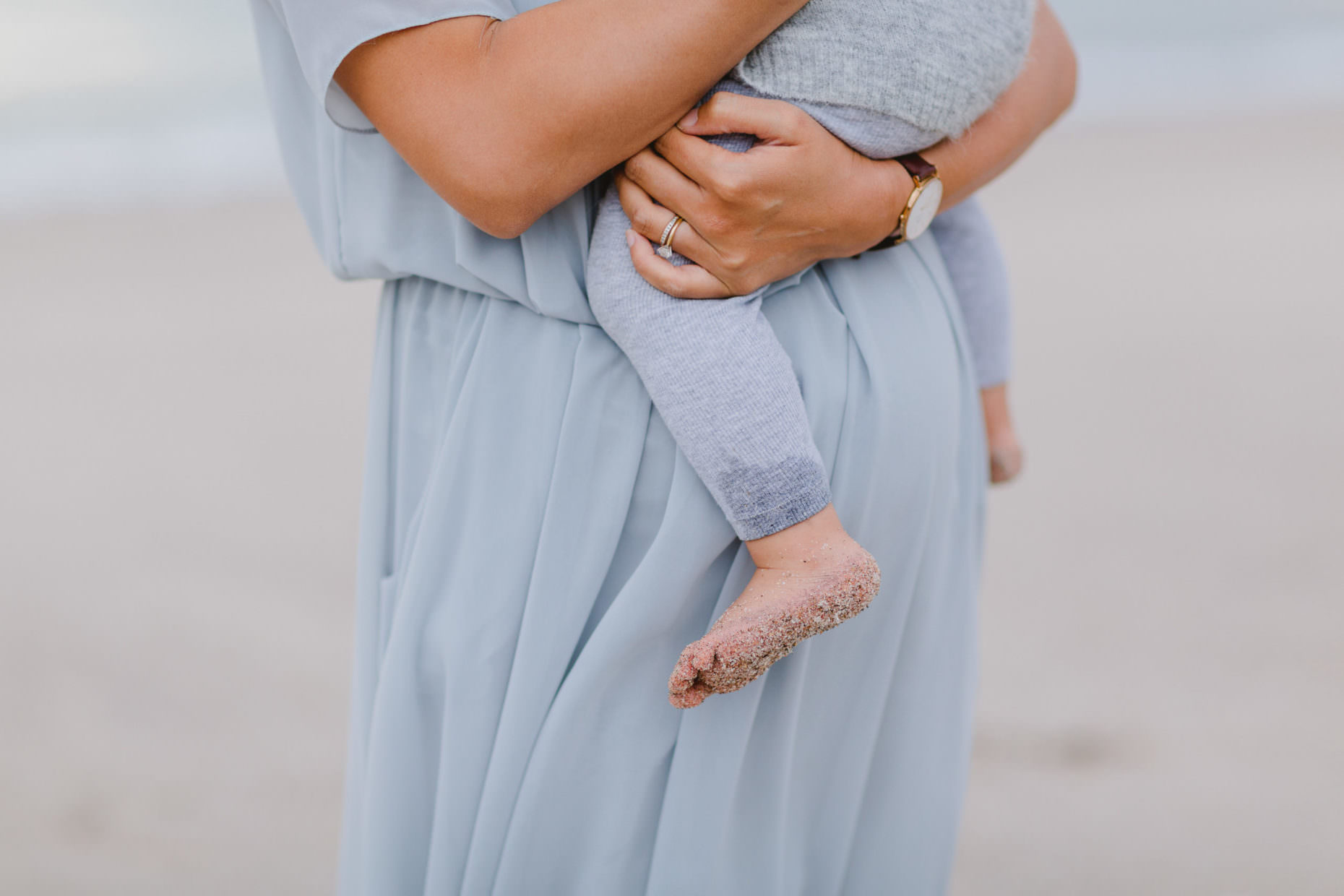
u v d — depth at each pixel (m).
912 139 1.19
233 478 4.41
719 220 1.11
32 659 3.18
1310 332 5.80
